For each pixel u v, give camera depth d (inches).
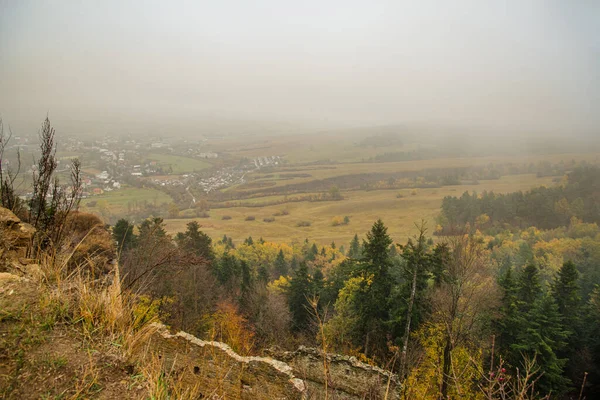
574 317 1134.4
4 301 161.8
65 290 192.1
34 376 128.9
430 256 917.8
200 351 292.5
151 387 142.2
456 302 773.3
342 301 1066.1
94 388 132.5
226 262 1523.1
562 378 932.0
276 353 508.1
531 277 1135.0
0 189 291.6
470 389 615.2
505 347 989.8
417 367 688.4
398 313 904.3
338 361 469.1
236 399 290.0
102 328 171.6
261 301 1175.0
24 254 230.8
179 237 1354.6
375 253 994.7
